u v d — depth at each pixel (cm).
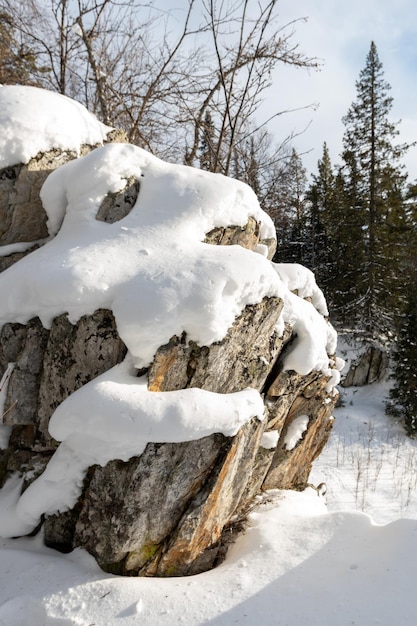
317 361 428
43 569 284
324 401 491
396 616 243
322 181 2303
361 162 1823
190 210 379
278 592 270
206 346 312
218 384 328
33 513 307
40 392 335
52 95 457
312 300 532
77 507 309
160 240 355
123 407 270
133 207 393
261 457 400
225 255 342
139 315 297
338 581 273
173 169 415
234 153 788
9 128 399
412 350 1304
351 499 731
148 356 299
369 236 1764
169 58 690
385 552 287
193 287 311
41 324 336
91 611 253
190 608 257
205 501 299
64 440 303
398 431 1280
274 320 366
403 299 1681
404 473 882
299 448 470
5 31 765
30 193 411
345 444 1109
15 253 403
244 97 670
